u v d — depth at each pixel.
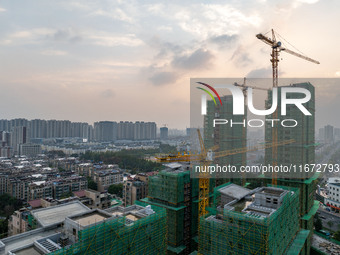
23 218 117.56
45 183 175.25
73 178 192.38
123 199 171.50
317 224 136.88
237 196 81.31
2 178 197.50
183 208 109.94
